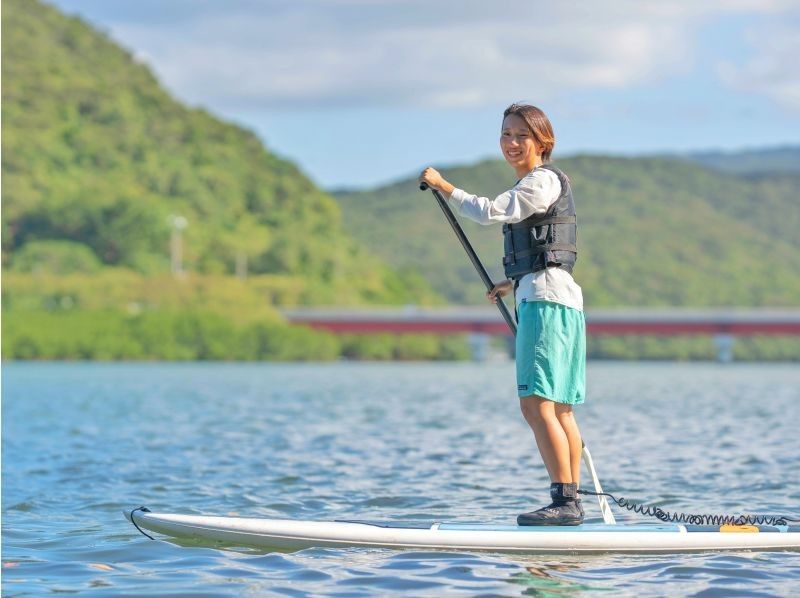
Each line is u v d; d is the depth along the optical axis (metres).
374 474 33.91
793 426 57.34
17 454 40.44
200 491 29.81
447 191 20.23
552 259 19.91
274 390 114.88
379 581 17.69
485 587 17.25
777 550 20.11
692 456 40.16
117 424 58.38
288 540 20.42
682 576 18.00
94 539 21.72
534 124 20.50
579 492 20.67
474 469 35.34
